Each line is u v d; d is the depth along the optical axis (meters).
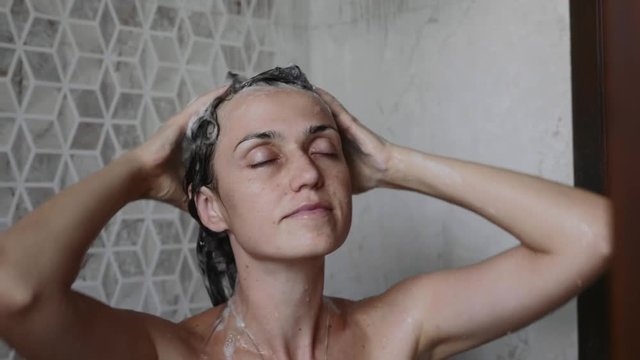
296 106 0.89
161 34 1.42
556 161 1.20
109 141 1.35
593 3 1.01
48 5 1.30
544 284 0.89
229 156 0.88
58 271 0.75
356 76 1.52
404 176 0.97
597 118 1.02
